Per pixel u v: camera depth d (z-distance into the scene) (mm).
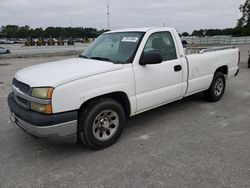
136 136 4195
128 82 3869
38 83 3258
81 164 3375
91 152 3695
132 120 4930
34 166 3363
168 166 3248
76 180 3025
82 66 3734
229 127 4484
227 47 6262
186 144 3850
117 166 3291
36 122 3156
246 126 4516
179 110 5461
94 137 3615
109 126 3805
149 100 4242
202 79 5324
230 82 8422
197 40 31969
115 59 4105
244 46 32500
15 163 3445
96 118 3602
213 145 3793
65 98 3225
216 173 3064
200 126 4562
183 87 4855
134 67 3963
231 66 6293
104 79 3572
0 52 25172
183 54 4848
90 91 3430
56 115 3186
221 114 5176
